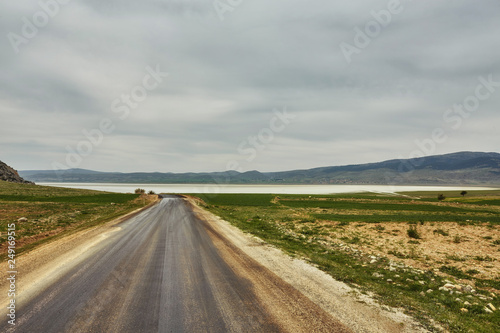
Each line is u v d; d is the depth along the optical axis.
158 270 8.59
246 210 40.53
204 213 30.25
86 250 11.31
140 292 6.70
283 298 6.43
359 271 10.22
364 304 6.21
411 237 17.92
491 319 6.11
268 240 14.59
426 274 10.10
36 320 5.15
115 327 4.93
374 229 21.25
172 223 20.88
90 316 5.36
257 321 5.24
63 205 39.84
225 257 10.41
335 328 5.02
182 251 11.34
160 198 64.88
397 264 11.43
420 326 5.24
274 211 39.03
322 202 64.81
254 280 7.70
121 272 8.31
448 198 95.31
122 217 25.20
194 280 7.66
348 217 30.38
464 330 5.20
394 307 6.12
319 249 13.93
